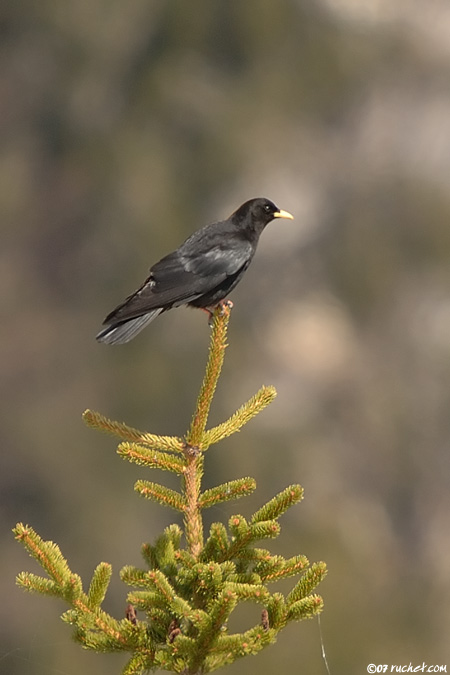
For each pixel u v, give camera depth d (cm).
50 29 4347
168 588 493
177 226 4006
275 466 3250
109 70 4328
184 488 553
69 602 499
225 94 4284
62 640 2322
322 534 3023
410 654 2709
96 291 3866
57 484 3031
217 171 4122
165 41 4319
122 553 2811
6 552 2856
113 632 502
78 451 3158
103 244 3953
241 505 1953
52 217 4022
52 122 4250
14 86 4300
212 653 495
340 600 2744
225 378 3541
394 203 4116
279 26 4372
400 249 4006
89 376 3462
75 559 2841
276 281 3925
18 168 4191
